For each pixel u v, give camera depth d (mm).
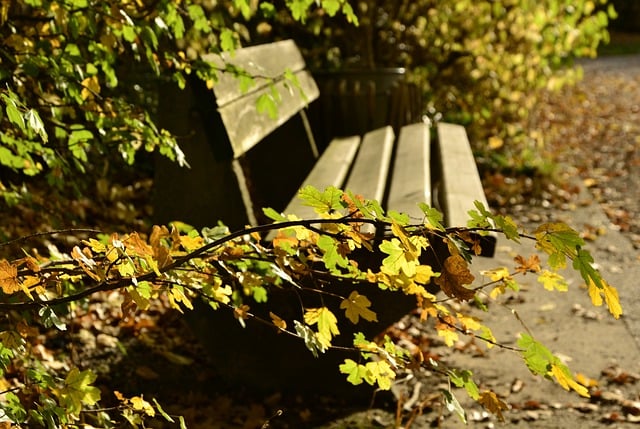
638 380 4023
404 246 1637
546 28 7953
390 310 2994
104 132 2652
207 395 3498
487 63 8297
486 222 1681
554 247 1585
